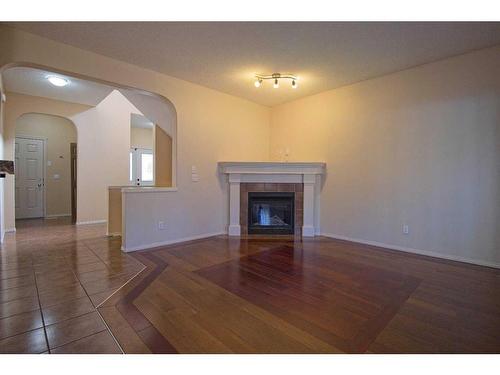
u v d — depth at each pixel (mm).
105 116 6359
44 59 2896
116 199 4766
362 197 4219
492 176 3098
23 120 6438
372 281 2695
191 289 2488
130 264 3184
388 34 2791
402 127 3773
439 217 3486
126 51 3219
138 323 1911
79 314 2025
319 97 4758
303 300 2283
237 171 4738
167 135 5461
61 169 7004
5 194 4973
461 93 3279
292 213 4836
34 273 2865
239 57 3369
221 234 4824
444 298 2326
